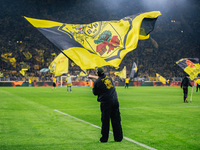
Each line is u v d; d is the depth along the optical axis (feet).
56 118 29.45
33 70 165.89
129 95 73.87
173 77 169.58
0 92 83.05
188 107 42.91
